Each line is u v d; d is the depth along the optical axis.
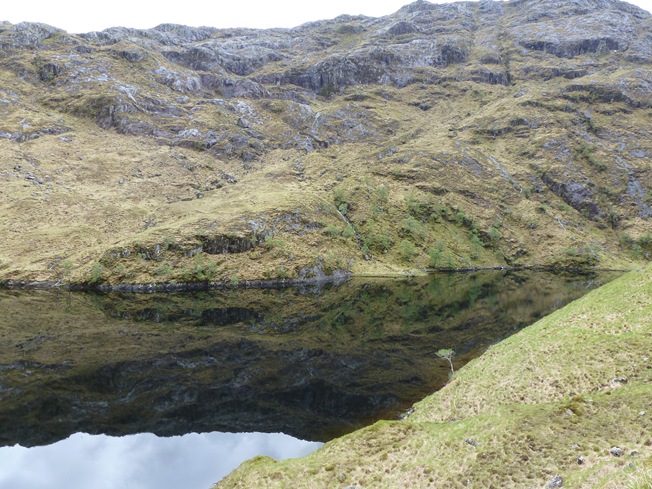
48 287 120.50
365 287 125.69
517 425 23.86
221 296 113.94
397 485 22.12
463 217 185.88
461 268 163.88
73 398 43.53
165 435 34.75
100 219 158.50
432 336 66.38
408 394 41.25
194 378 49.56
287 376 49.50
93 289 120.94
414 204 185.25
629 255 186.12
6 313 89.19
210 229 145.75
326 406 39.88
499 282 132.25
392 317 84.00
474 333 66.56
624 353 30.59
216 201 180.00
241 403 41.50
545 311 81.31
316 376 48.88
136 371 52.28
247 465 27.47
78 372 51.75
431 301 100.94
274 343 66.00
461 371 42.28
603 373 28.98
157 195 189.75
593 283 127.12
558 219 195.25
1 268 127.62
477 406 31.09
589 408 24.47
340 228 165.00
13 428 36.34
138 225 157.12
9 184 172.50
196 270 130.38
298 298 110.00
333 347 62.41
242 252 143.38
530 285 124.25
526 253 178.62
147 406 41.34
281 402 41.50
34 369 52.81
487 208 196.62
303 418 37.22
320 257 145.38
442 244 169.88
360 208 179.25
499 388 32.19
